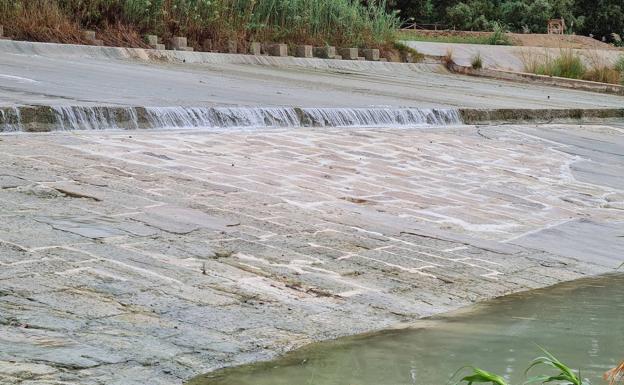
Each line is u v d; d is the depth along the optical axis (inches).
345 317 183.6
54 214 224.4
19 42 609.9
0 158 269.7
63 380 134.7
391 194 311.1
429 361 159.3
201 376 145.0
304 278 205.2
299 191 291.4
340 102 518.0
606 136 552.4
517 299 209.3
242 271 203.3
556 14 1932.8
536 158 436.8
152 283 185.9
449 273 226.1
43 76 481.7
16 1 660.1
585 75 1004.6
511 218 303.6
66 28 680.4
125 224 225.1
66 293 173.0
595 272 244.4
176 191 264.7
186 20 780.0
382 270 220.2
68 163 276.7
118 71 566.6
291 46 861.8
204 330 165.2
